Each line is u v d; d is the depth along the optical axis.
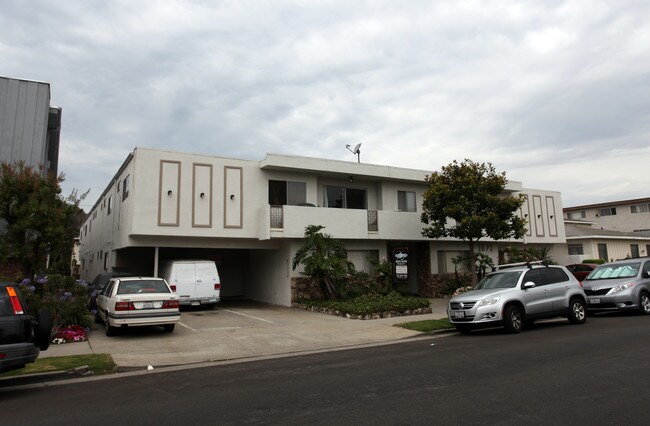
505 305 11.78
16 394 7.12
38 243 13.23
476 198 18.78
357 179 22.27
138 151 17.64
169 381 7.78
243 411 5.77
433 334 12.62
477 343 10.53
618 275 15.01
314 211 19.73
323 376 7.73
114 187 22.95
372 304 16.03
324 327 13.57
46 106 16.91
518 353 8.93
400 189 23.05
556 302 12.63
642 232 37.88
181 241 18.86
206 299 18.06
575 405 5.51
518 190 26.59
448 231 20.03
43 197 13.41
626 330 11.14
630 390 6.04
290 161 19.66
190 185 18.42
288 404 6.02
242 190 19.39
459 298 12.35
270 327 13.70
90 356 9.45
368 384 7.00
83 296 13.28
